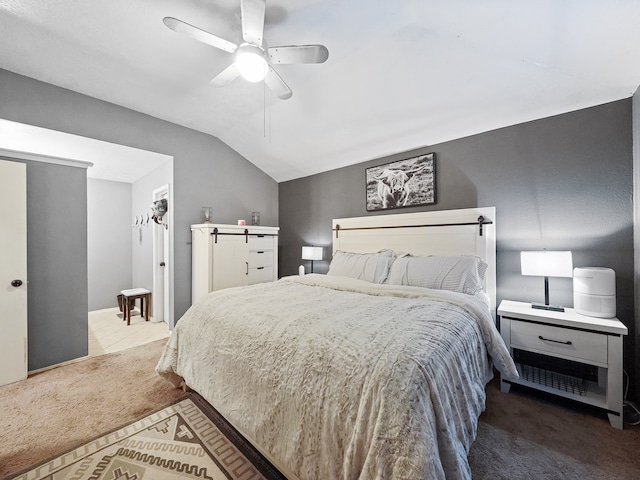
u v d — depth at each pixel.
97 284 4.44
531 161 2.33
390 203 3.23
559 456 1.42
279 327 1.39
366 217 3.39
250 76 1.82
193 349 1.79
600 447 1.48
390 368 0.97
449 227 2.71
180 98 2.77
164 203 3.51
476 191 2.62
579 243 2.12
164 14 1.74
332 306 1.72
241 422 1.35
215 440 1.54
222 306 1.82
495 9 1.51
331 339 1.19
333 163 3.76
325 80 2.44
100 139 2.76
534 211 2.32
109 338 3.20
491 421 1.70
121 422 1.69
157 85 2.54
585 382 1.95
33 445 1.50
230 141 3.82
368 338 1.17
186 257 3.46
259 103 2.86
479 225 2.53
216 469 1.34
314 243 4.12
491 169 2.54
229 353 1.49
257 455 1.44
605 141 2.03
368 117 2.79
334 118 2.94
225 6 1.68
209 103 2.86
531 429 1.63
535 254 2.06
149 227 4.13
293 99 2.78
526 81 2.02
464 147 2.70
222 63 2.22
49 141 2.77
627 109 1.95
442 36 1.84
